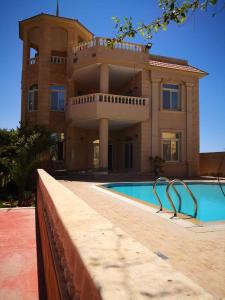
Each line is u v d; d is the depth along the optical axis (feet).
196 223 19.33
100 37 64.13
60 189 11.97
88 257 3.03
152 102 68.74
